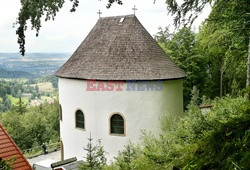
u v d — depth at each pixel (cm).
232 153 180
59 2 509
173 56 3366
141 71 1841
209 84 3600
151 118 1864
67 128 2109
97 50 2019
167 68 1923
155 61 1914
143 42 1975
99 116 1920
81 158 2016
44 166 1992
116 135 1883
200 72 3519
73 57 2130
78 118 2041
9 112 4612
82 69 1972
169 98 1914
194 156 198
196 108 1110
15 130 3994
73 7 521
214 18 1179
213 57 3284
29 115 4322
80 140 2017
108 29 2105
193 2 802
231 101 1072
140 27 2047
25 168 939
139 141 1856
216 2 1106
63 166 1670
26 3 503
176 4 795
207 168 186
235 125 198
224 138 194
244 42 1364
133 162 610
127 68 1856
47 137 4175
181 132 803
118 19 2130
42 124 4203
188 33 3362
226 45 1518
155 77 1823
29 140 4009
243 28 1196
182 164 207
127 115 1855
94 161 1150
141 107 1853
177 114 1998
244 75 2016
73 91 2025
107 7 556
